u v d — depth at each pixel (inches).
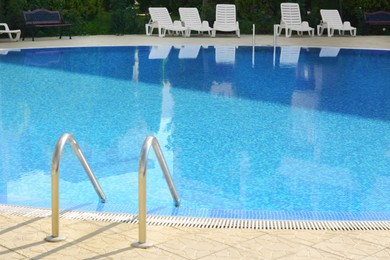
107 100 416.8
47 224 178.9
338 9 957.2
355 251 160.1
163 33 888.9
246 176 262.5
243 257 156.3
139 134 330.6
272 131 335.3
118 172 268.7
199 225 182.9
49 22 781.9
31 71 536.7
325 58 636.1
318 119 363.9
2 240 166.2
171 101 415.2
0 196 234.5
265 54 665.0
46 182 255.1
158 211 206.8
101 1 941.8
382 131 336.5
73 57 635.5
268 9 959.0
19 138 321.1
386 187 249.8
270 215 205.9
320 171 269.1
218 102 411.8
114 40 794.8
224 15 844.6
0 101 410.0
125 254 157.9
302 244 164.9
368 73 541.0
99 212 195.2
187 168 273.6
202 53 671.1
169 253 158.7
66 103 405.4
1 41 756.6
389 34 921.5
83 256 156.5
